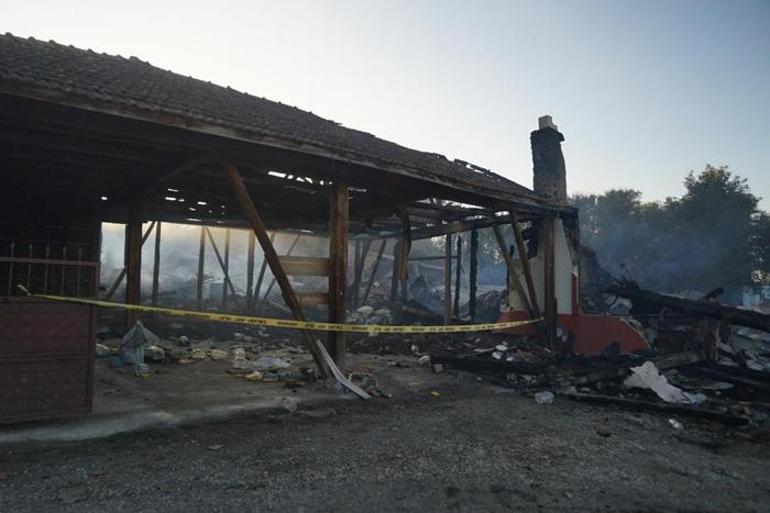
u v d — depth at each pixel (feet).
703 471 14.02
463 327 29.40
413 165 27.14
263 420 17.44
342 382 22.43
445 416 19.03
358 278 64.54
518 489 12.11
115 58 26.58
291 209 38.91
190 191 32.14
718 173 136.77
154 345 31.04
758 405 22.63
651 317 38.68
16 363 14.71
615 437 17.06
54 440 14.08
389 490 11.72
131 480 11.62
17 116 16.46
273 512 10.31
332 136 27.09
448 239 51.93
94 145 22.38
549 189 42.06
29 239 36.29
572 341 38.14
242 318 21.24
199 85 28.40
